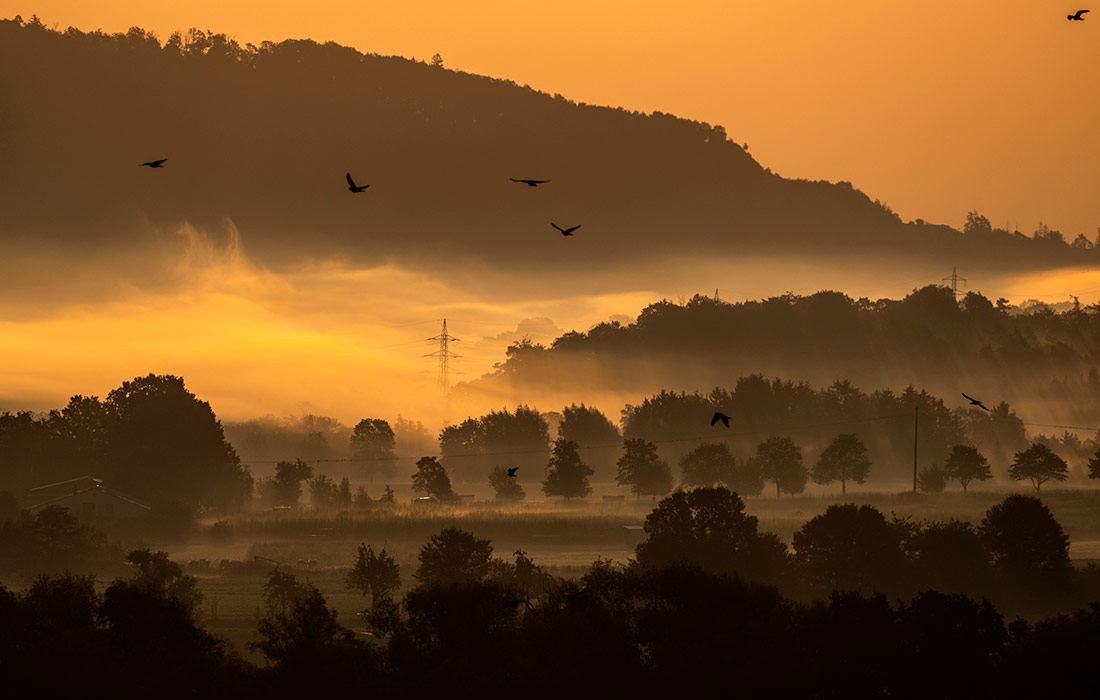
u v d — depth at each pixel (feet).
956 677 625.00
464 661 622.54
